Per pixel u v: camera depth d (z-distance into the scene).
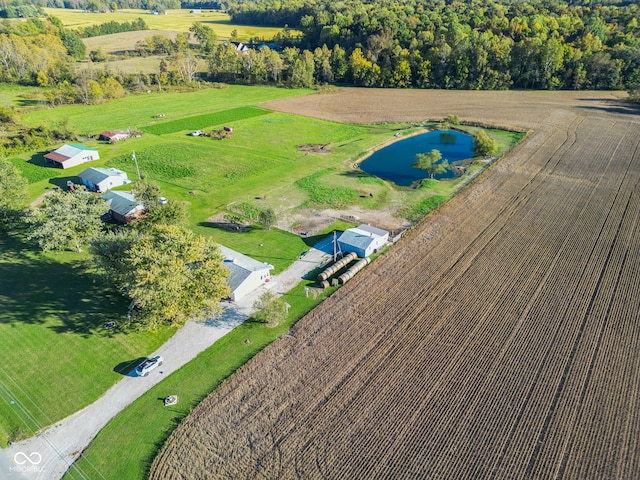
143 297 39.22
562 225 61.47
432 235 60.19
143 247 42.72
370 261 55.22
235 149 95.00
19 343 42.94
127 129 107.06
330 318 45.47
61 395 37.47
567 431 33.00
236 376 38.88
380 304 47.22
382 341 42.16
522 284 49.53
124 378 39.03
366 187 75.94
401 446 32.28
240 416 35.12
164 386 38.16
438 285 49.88
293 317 46.00
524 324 43.62
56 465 31.89
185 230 46.97
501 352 40.38
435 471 30.47
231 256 52.88
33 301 48.75
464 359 39.75
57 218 54.56
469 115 114.88
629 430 33.00
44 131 100.56
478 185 74.88
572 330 42.66
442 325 43.88
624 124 102.44
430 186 75.31
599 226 60.91
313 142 99.69
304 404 35.97
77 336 43.81
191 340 43.12
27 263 55.94
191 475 30.89
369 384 37.53
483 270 52.22
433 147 96.38
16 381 38.88
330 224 64.19
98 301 48.94
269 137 102.81
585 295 47.44
